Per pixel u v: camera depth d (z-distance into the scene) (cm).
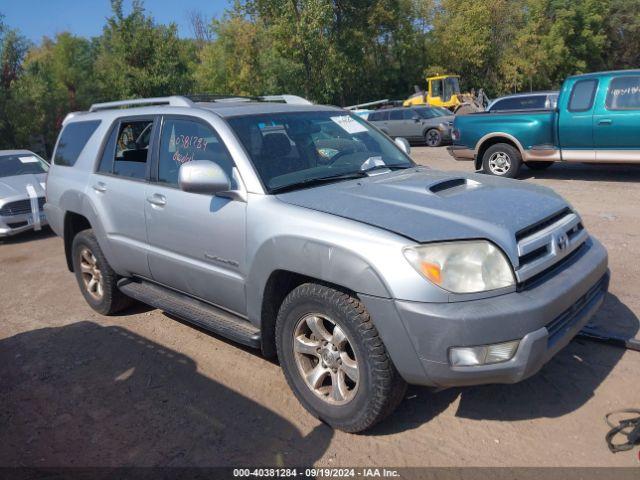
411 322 283
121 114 500
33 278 719
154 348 470
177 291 456
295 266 326
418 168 438
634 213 786
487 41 3922
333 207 331
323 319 332
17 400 404
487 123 1111
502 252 290
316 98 3350
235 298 381
